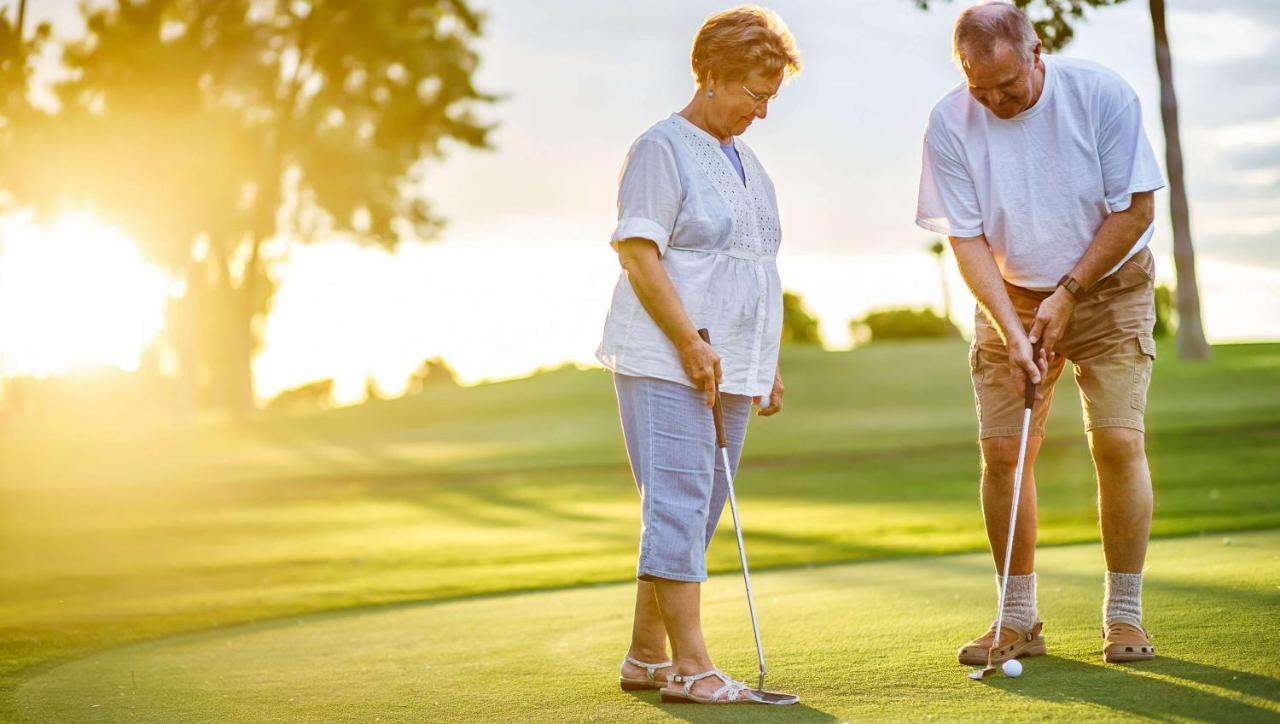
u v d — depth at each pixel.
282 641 5.00
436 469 22.33
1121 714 2.74
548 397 36.22
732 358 3.49
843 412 29.02
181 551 10.84
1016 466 3.63
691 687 3.25
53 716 3.44
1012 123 3.60
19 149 24.75
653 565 3.35
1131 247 3.54
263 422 33.81
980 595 4.85
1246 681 2.98
